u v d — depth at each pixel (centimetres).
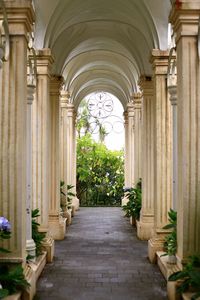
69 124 1353
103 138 1808
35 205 707
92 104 1823
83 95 1634
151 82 883
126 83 1370
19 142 475
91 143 1734
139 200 1043
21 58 477
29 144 599
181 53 489
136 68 1047
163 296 519
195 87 483
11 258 470
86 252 782
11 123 475
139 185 1118
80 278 599
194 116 482
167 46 694
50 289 545
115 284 570
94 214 1400
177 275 472
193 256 463
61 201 1137
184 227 480
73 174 1487
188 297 435
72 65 1169
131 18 779
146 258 731
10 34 476
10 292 446
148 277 605
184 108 482
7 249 471
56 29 741
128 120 1430
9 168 475
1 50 430
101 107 1823
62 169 1126
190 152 482
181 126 490
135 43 891
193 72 484
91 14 805
